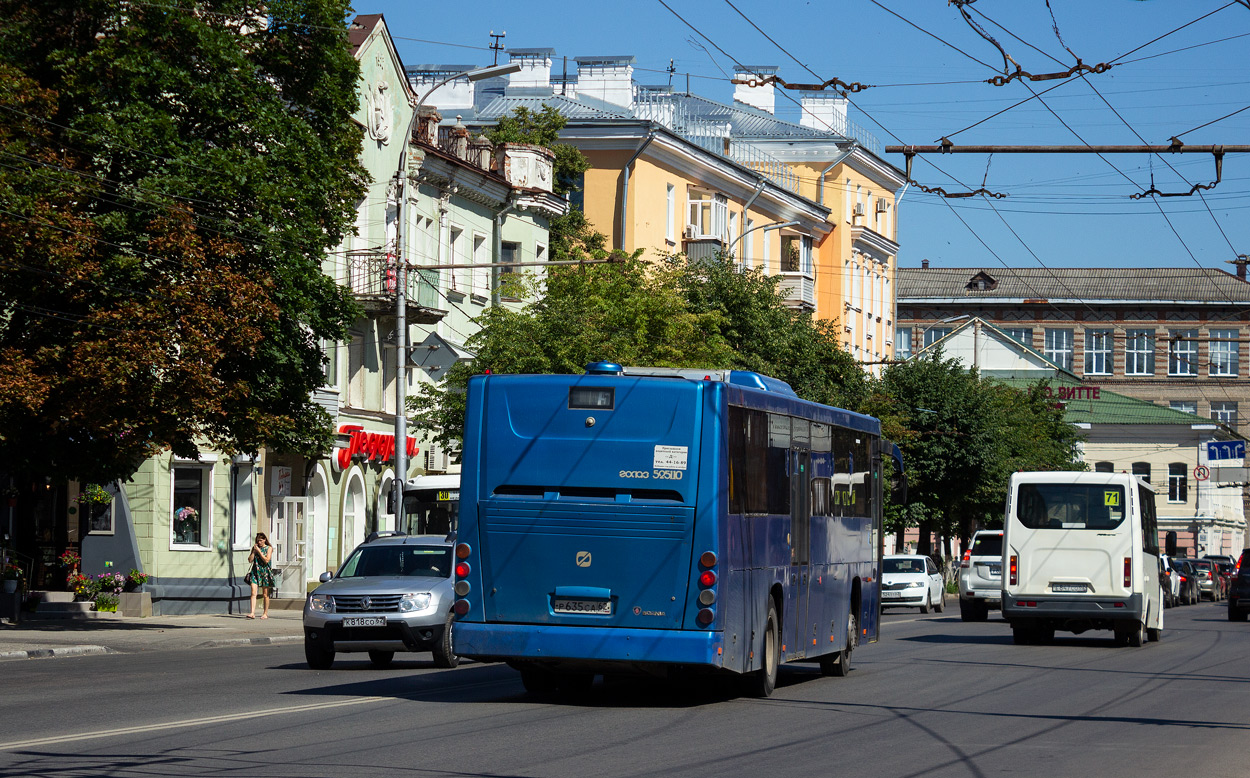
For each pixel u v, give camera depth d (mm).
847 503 20359
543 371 37750
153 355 24469
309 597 20547
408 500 36156
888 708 15797
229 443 27562
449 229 45750
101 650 24438
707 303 47250
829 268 72750
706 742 12773
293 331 28375
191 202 25766
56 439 26688
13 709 14609
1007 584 27891
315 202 28312
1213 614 48781
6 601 29391
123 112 25672
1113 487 27734
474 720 14016
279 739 12367
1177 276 111062
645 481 15133
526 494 15422
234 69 26969
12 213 23797
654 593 15047
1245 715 15430
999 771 11336
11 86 24469
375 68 41031
